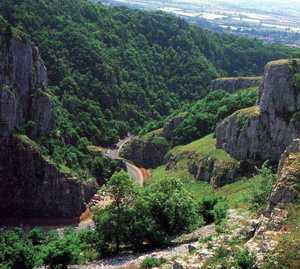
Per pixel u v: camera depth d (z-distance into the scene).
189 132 187.62
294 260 45.31
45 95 165.12
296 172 55.66
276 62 135.62
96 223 81.06
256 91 177.88
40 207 152.25
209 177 147.25
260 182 79.88
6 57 152.75
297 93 131.88
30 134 159.62
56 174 153.38
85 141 190.00
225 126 148.75
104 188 80.69
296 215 51.50
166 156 185.25
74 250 74.44
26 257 74.50
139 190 81.06
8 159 151.12
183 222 79.81
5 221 147.25
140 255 73.38
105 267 69.00
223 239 56.03
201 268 49.62
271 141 134.75
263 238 50.22
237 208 80.25
